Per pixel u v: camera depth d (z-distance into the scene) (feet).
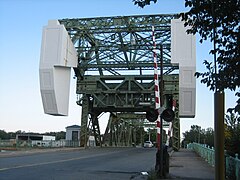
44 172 54.29
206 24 21.17
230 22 20.11
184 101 138.41
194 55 136.56
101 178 50.08
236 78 19.97
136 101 161.89
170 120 48.83
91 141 205.98
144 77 160.15
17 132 349.41
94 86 165.99
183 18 21.66
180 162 84.43
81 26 153.17
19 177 46.57
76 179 47.14
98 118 193.16
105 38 155.33
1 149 128.36
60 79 146.41
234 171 46.47
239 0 18.98
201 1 20.38
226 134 54.24
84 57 160.15
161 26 145.48
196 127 309.42
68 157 97.09
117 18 150.51
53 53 143.23
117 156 113.60
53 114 145.89
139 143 457.27
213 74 20.51
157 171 50.03
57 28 144.46
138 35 149.79
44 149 134.62
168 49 146.51
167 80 153.17
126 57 155.63
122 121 317.42
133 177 52.08
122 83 162.71
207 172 59.62
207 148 86.94
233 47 20.57
